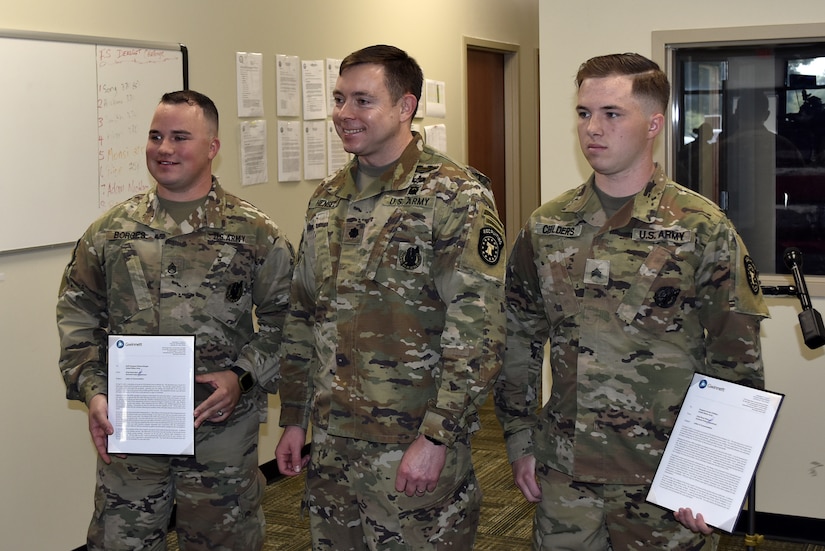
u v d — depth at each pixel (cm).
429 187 215
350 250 220
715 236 202
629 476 205
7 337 340
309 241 231
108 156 374
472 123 684
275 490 452
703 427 194
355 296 217
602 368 207
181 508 255
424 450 206
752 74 364
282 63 471
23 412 348
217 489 253
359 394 215
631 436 205
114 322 255
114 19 375
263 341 262
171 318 253
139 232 255
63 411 365
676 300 204
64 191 356
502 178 732
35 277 350
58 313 258
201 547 257
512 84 728
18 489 347
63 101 353
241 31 443
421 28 594
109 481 250
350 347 217
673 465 196
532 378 229
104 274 259
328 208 228
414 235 214
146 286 253
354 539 222
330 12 507
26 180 341
